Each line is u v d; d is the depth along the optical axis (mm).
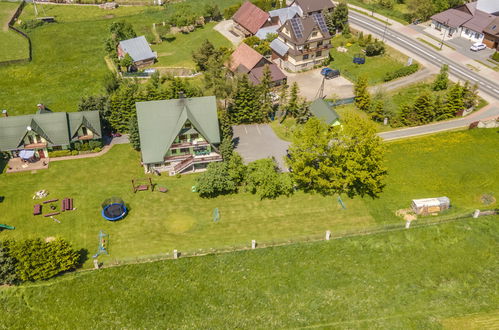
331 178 67938
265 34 113812
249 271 55062
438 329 48031
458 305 50375
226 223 62406
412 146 76438
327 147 65688
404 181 68875
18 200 66062
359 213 63500
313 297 51906
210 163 67062
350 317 49594
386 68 103562
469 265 54938
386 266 55281
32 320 50219
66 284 53531
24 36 117500
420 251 56969
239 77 84188
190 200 66375
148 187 68375
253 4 121625
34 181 69688
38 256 52938
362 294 52031
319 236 59281
